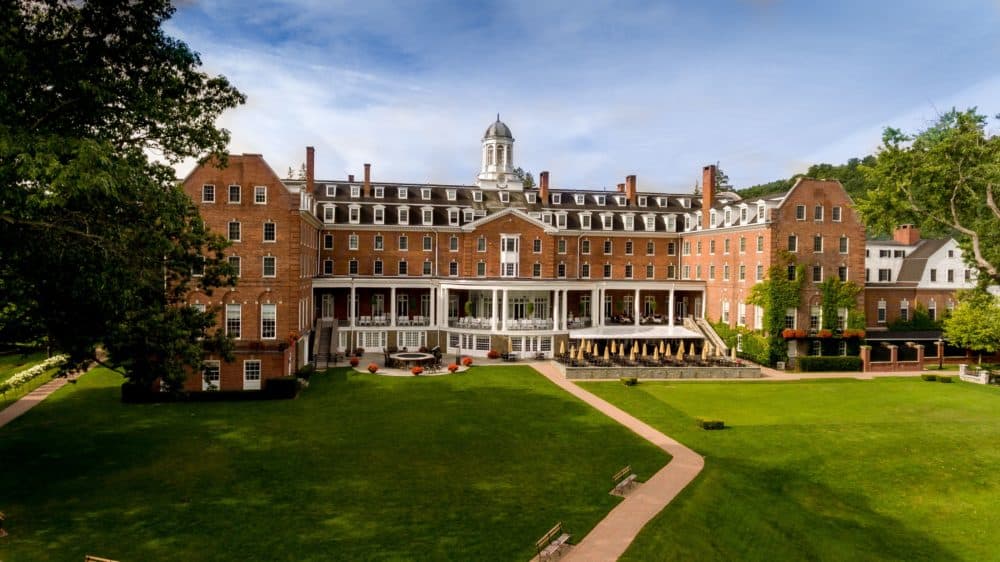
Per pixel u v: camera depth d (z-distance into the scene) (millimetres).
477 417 37719
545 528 22422
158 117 23562
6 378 46250
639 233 76688
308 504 24109
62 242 20531
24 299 23688
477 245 70562
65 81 21031
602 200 81188
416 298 70750
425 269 71625
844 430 37000
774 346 60031
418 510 23750
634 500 25188
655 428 36344
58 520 22188
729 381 52562
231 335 31719
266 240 49719
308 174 68312
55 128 22016
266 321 49938
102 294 21266
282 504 24047
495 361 59688
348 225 69375
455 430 34750
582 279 67562
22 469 27344
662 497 25562
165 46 24125
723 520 24203
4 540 20484
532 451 31281
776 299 60031
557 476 27797
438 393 44438
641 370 52906
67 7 21891
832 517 25938
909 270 72625
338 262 69688
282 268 49969
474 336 62594
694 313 75375
